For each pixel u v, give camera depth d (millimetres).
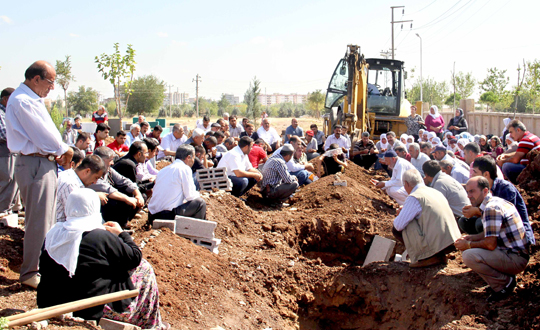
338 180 9414
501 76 28469
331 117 15961
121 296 3436
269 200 9469
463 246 5074
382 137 13875
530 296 4562
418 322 5332
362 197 9102
